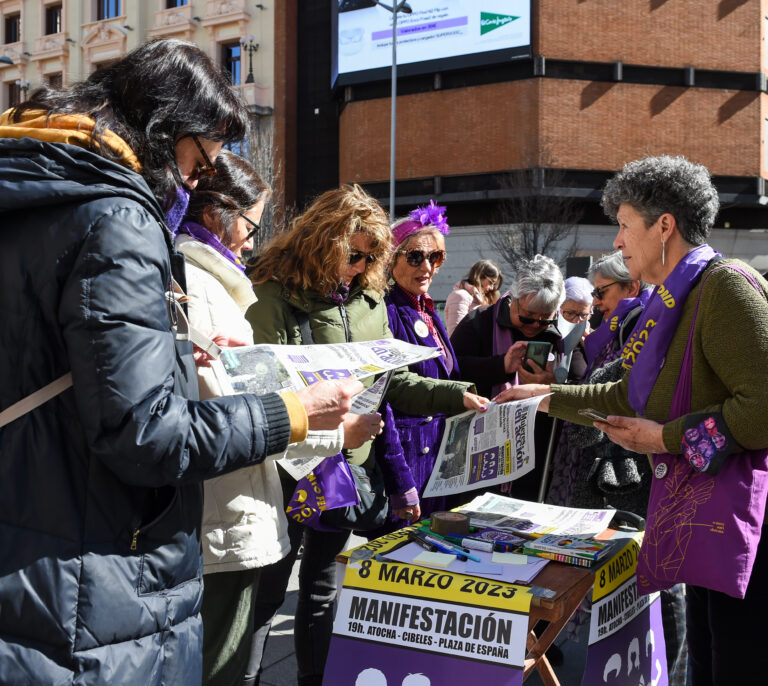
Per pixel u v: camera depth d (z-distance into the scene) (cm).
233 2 2817
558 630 173
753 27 2488
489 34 2434
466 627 162
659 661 209
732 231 2523
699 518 163
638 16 2441
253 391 151
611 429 180
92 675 109
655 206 180
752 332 157
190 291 172
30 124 119
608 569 181
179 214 140
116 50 2930
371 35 2608
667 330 174
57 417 114
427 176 2545
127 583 115
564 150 2402
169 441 111
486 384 310
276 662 293
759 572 176
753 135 2486
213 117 133
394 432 259
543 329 321
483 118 2470
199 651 129
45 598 109
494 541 188
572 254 2388
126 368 109
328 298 229
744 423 155
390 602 172
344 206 227
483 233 2444
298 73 2920
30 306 113
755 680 178
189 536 126
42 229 112
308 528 242
